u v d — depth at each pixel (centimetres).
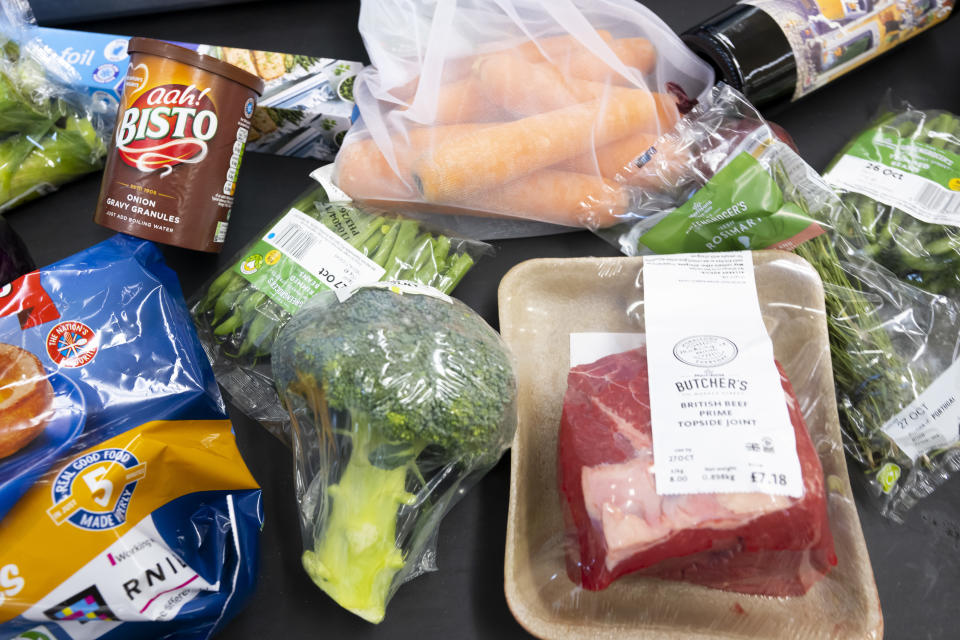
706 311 72
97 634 61
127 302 69
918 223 81
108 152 77
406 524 71
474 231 91
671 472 63
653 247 84
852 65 89
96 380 65
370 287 73
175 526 65
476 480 75
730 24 85
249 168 92
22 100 81
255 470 78
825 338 75
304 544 72
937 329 78
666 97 90
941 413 74
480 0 90
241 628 73
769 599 68
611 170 88
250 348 81
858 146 87
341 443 67
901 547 74
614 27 92
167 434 65
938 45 97
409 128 87
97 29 97
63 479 60
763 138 84
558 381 80
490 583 74
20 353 64
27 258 77
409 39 89
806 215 78
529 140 84
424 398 65
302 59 90
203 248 78
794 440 64
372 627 73
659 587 69
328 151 93
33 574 58
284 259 82
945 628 72
